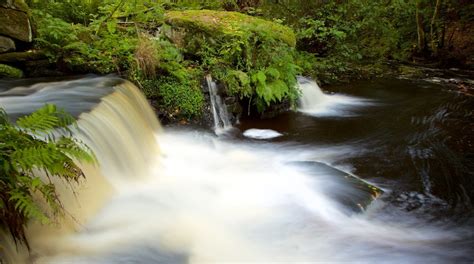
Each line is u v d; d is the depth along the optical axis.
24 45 7.21
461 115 9.44
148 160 6.09
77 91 6.37
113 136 5.47
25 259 3.49
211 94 8.20
